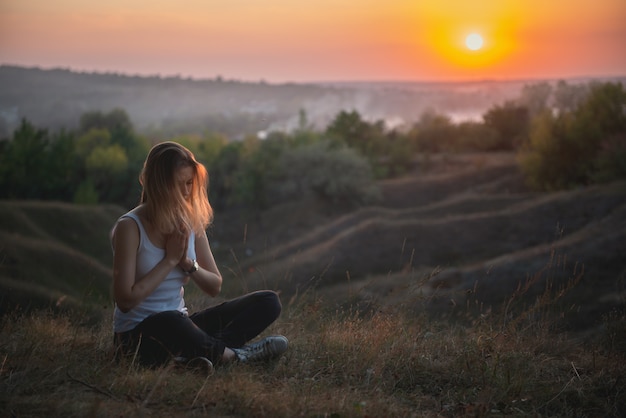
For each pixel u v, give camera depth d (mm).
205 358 3230
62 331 4125
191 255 3352
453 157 83812
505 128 97438
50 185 69625
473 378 3537
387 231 37125
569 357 4234
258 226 61562
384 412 2910
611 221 29266
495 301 21953
